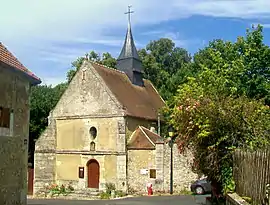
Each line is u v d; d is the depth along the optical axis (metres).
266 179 9.95
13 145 15.23
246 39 24.66
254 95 23.28
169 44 64.62
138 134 31.52
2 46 16.02
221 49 27.27
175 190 28.58
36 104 45.06
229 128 15.44
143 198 26.06
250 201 11.48
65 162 33.09
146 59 53.28
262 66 23.95
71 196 31.58
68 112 33.47
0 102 14.18
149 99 37.66
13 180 15.17
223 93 17.33
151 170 29.67
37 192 33.25
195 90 17.77
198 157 16.39
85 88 32.97
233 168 14.93
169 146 29.14
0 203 13.94
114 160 30.91
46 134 33.84
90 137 32.28
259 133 15.18
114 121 31.28
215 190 16.78
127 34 38.19
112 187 30.61
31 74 16.30
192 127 16.19
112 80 33.91
